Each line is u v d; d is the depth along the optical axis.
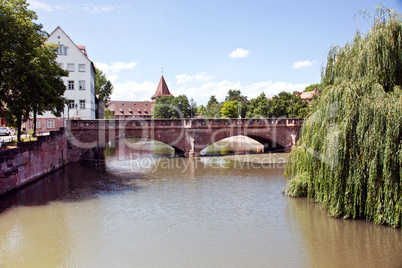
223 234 16.42
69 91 54.66
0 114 26.36
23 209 20.31
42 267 13.15
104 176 30.84
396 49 16.02
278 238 15.82
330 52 19.11
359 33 17.64
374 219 15.54
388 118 14.77
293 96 87.00
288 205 20.75
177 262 13.55
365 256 13.73
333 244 14.91
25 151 25.50
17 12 25.27
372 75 16.17
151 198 23.00
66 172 32.69
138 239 15.91
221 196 23.44
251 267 13.10
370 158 15.34
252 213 19.48
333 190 16.72
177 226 17.59
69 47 54.25
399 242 14.84
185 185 27.05
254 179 29.34
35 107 29.67
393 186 14.82
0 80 23.75
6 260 13.70
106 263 13.48
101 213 19.72
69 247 15.01
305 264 13.26
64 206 21.03
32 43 26.95
